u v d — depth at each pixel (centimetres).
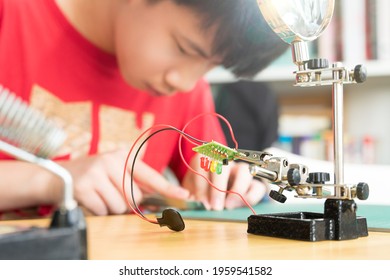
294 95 141
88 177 85
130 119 104
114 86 102
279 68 123
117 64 101
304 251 48
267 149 122
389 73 121
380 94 139
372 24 121
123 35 99
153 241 53
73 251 38
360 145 135
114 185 87
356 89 141
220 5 89
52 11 97
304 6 54
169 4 95
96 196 85
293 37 55
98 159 88
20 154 38
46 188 87
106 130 102
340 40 122
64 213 39
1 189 86
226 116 120
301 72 54
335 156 54
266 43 90
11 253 36
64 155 97
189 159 102
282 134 135
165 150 107
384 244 51
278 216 56
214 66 99
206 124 109
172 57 100
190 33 95
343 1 122
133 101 104
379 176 106
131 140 104
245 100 122
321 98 139
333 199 53
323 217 55
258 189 91
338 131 54
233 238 55
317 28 55
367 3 121
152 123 105
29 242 37
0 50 95
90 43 99
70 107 99
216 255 47
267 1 54
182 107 108
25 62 96
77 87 100
